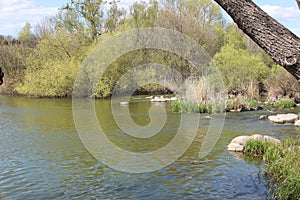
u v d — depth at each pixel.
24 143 11.18
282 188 6.44
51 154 9.67
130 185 7.06
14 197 6.51
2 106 22.84
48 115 18.05
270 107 20.75
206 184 7.07
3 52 34.75
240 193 6.55
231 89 25.17
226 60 26.27
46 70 30.22
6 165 8.62
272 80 24.94
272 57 2.67
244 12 2.65
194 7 32.81
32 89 30.41
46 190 6.85
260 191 6.64
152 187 6.94
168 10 30.19
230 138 11.74
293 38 2.62
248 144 9.75
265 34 2.63
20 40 38.59
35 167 8.43
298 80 2.66
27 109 20.97
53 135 12.45
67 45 30.86
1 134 12.81
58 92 29.80
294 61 2.58
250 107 19.55
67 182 7.30
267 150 8.94
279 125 14.41
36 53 32.53
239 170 7.99
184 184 7.07
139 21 33.84
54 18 31.38
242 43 33.53
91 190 6.83
